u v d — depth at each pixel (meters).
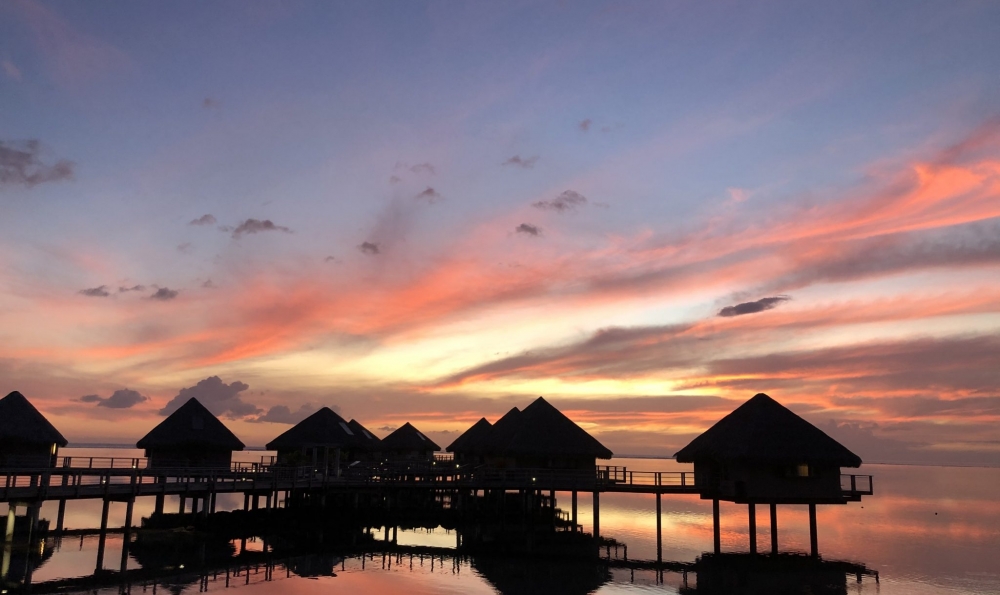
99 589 28.67
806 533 56.34
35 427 43.69
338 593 29.52
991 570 39.81
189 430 51.00
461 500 54.72
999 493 131.88
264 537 42.47
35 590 28.28
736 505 89.38
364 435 69.06
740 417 43.41
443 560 37.16
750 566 38.31
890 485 163.00
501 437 57.50
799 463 39.69
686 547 44.59
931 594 33.28
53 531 41.38
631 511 72.88
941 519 73.12
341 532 45.53
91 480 64.31
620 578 34.56
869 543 50.84
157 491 38.53
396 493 55.00
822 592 33.22
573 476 47.41
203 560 35.12
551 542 44.34
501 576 33.84
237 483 42.38
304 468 49.84
